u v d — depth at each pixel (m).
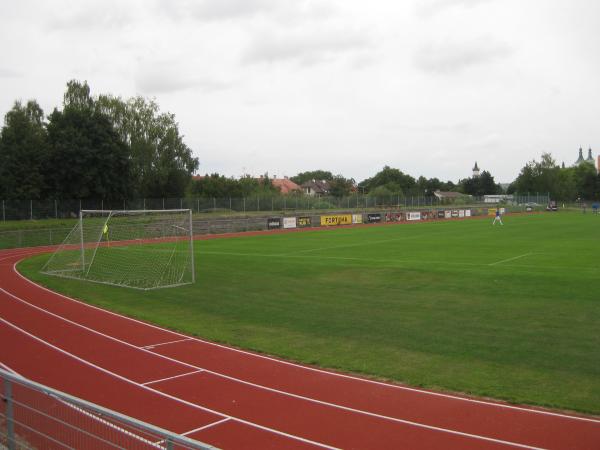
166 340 14.92
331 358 13.02
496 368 12.05
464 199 102.62
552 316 16.66
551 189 130.00
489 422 9.09
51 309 19.31
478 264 27.89
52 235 47.03
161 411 9.78
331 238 46.81
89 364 12.72
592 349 13.30
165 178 79.19
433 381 11.25
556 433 8.62
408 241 42.44
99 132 62.41
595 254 31.45
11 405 6.73
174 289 23.27
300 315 17.80
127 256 34.38
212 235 52.03
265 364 12.64
